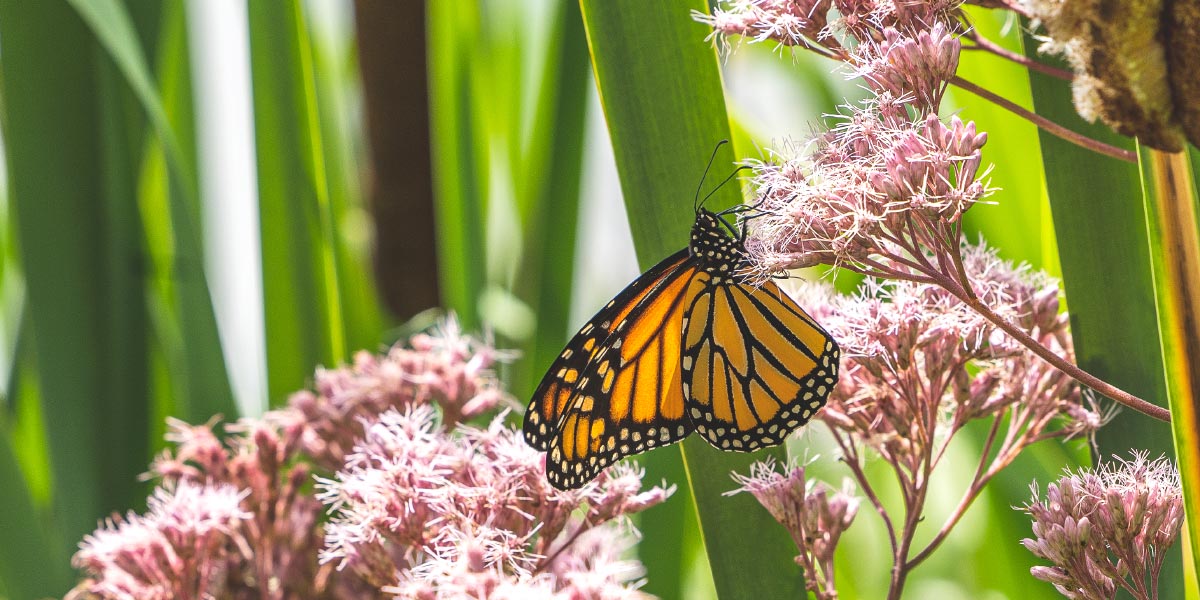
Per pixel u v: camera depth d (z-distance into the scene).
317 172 1.22
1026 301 1.09
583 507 1.14
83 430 1.22
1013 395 1.09
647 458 1.24
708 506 1.10
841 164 1.06
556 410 1.10
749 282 1.09
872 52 1.07
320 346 1.23
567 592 1.09
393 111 1.28
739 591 1.09
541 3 1.30
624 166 1.09
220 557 1.17
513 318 1.26
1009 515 1.21
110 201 1.22
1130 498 1.06
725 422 1.09
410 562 1.12
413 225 1.30
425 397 1.18
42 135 1.21
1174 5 0.99
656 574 1.22
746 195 1.10
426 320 1.26
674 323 1.10
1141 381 1.08
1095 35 1.00
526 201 1.27
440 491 1.11
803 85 1.32
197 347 1.23
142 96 1.16
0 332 1.30
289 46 1.21
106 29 1.16
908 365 1.09
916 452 1.09
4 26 1.20
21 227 1.21
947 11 1.07
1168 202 1.01
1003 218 1.19
